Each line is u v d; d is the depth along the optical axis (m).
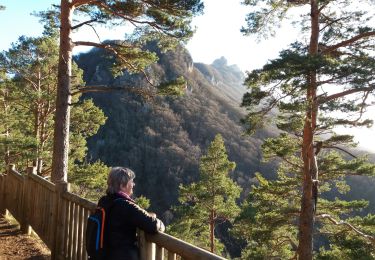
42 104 21.16
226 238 54.72
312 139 14.12
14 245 7.62
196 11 11.40
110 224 2.98
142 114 104.81
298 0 14.26
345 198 53.38
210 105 114.38
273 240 18.28
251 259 18.14
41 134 21.42
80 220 5.16
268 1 14.41
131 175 3.13
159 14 11.43
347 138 15.12
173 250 2.97
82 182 22.48
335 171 16.72
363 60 12.55
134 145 95.81
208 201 25.73
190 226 26.89
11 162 19.98
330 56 12.89
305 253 14.33
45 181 7.03
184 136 100.12
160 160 91.25
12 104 21.91
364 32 13.64
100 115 22.81
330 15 14.56
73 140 22.16
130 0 11.23
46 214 6.84
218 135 27.33
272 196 18.44
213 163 27.09
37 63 19.45
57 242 6.03
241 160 86.81
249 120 13.48
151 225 2.99
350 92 12.39
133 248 2.99
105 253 2.95
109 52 12.57
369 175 16.83
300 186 18.06
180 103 110.25
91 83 116.19
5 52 19.61
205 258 2.62
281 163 19.33
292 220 17.53
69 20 11.38
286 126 12.55
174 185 84.75
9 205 10.16
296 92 12.07
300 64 11.29
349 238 15.98
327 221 17.48
